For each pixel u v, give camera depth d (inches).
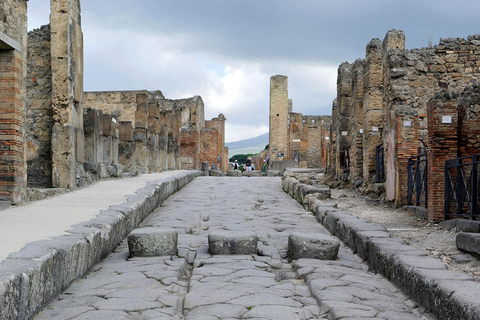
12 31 406.3
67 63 523.2
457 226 341.7
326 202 500.4
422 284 202.2
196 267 274.1
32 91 532.1
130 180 645.9
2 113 406.0
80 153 550.6
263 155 2153.1
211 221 434.0
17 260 195.3
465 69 522.6
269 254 302.0
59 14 525.3
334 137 845.8
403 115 499.2
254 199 588.7
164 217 452.1
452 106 388.2
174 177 678.5
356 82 689.0
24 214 346.9
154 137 900.0
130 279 241.1
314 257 289.6
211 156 1565.0
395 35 552.4
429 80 523.2
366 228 320.2
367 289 229.1
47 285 203.2
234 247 300.0
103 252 294.2
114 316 186.7
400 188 492.7
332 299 208.1
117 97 1390.3
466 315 162.4
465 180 371.9
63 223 304.5
